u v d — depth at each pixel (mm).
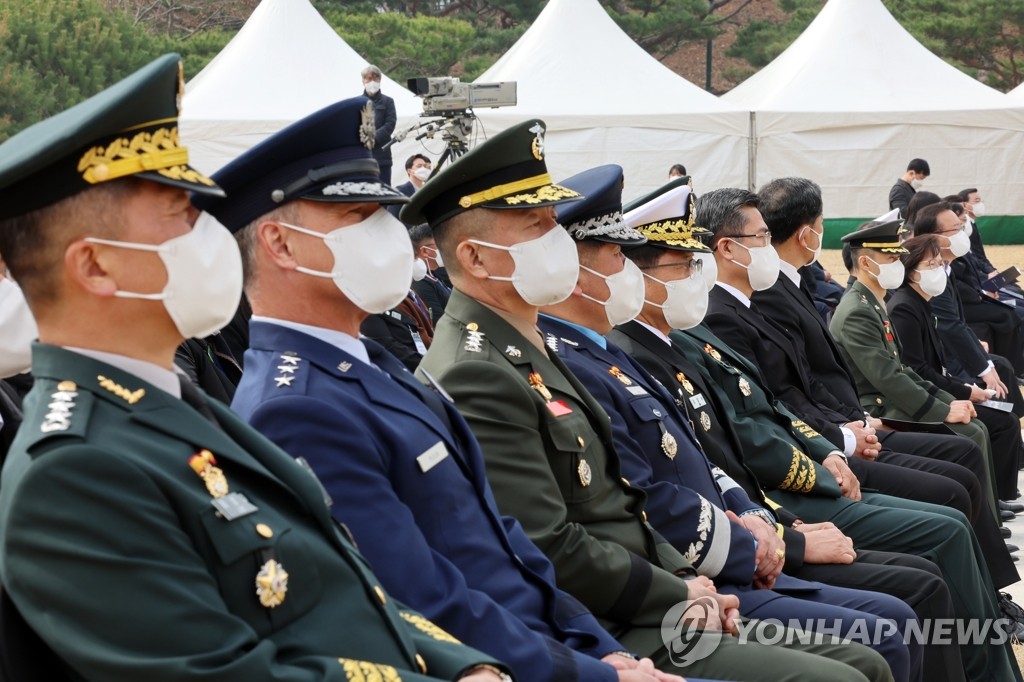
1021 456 7496
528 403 2836
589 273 3461
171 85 1799
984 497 4918
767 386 4738
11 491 1640
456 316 3037
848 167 18156
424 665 1989
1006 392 7344
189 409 1830
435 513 2371
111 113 1716
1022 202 18922
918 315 6379
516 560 2486
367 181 2402
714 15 40594
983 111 18406
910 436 5242
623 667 2471
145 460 1714
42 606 1604
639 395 3408
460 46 28016
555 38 17656
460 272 3061
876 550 4012
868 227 5902
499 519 2508
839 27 19172
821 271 10117
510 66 17641
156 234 1770
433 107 7473
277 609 1796
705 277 4324
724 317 4715
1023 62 31031
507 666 2088
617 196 3480
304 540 1860
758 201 4832
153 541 1664
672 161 17312
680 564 3074
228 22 31375
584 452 2938
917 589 3553
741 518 3467
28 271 1771
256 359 2379
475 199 2990
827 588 3402
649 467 3283
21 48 20594
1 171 1688
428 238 5824
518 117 16641
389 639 1920
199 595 1679
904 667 3152
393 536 2223
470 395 2811
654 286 3896
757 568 3365
